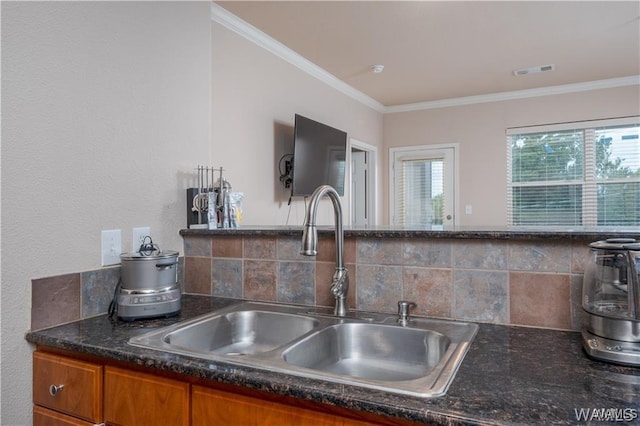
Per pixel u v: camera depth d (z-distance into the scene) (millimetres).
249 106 2959
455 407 676
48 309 1184
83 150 1280
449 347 982
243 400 846
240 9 2670
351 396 722
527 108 4785
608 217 4488
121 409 999
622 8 2750
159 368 920
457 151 5152
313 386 764
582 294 1044
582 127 4535
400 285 1281
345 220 4398
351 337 1213
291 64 3486
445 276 1225
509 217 4938
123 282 1294
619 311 894
